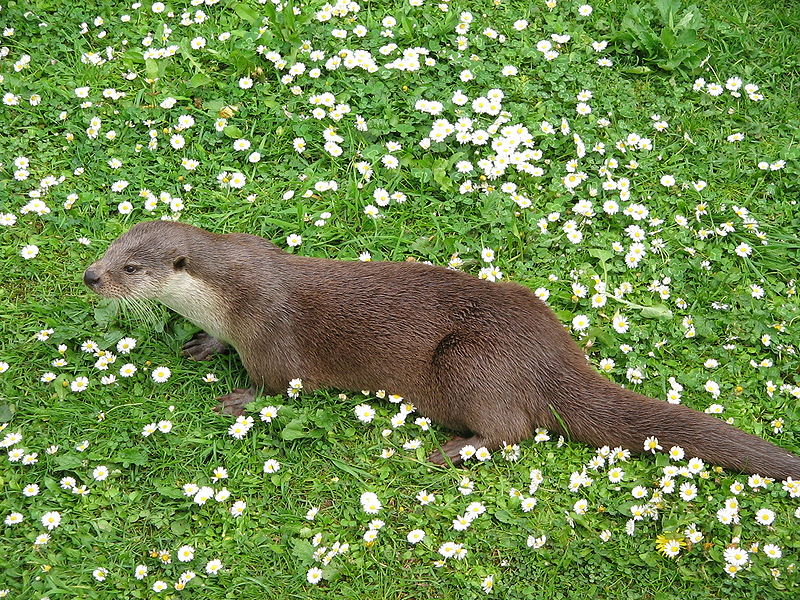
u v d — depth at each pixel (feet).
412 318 19.06
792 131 25.29
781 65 26.76
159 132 24.44
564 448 18.97
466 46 26.23
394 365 19.12
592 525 17.94
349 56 25.52
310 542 17.76
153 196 22.95
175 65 25.84
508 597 17.02
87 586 16.96
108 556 17.43
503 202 22.91
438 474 18.71
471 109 24.79
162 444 19.08
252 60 25.64
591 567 17.35
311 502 18.42
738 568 17.11
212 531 17.87
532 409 18.71
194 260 19.26
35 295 21.50
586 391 18.60
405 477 18.71
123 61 26.09
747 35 27.12
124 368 19.88
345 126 24.50
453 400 18.80
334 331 19.24
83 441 18.89
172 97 25.03
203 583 17.10
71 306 21.24
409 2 27.22
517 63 26.22
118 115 24.88
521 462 18.83
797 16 27.86
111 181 23.54
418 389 19.22
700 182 23.52
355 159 24.02
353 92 25.08
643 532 17.78
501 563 17.47
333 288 19.40
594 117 24.93
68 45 26.73
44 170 23.80
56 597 16.78
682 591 17.04
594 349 20.72
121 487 18.49
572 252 22.40
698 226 23.06
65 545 17.58
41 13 27.02
